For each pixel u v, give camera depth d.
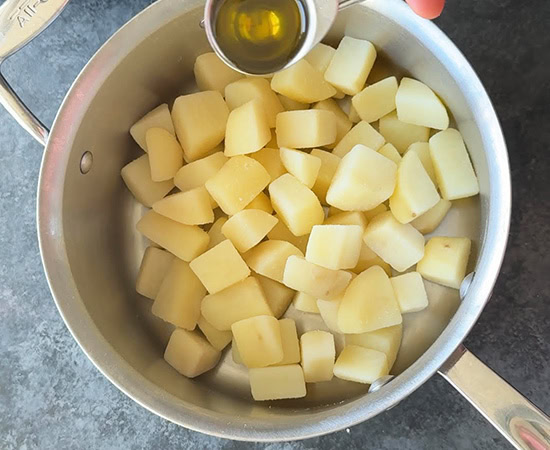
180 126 0.35
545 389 0.34
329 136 0.34
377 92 0.34
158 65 0.35
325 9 0.26
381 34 0.33
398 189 0.33
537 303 0.35
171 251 0.35
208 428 0.29
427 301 0.34
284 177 0.34
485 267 0.29
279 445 0.36
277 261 0.34
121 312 0.36
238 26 0.26
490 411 0.28
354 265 0.33
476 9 0.36
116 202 0.37
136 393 0.30
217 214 0.37
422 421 0.35
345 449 0.36
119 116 0.35
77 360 0.38
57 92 0.39
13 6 0.30
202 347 0.34
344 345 0.35
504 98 0.36
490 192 0.30
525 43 0.35
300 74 0.34
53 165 0.31
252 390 0.34
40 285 0.38
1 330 0.38
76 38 0.38
